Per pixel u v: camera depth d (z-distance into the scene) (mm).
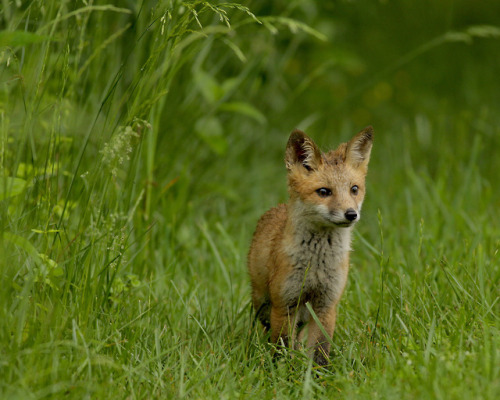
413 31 23141
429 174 16438
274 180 16594
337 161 9609
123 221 9375
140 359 8133
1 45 6879
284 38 16312
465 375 7008
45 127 9695
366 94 21172
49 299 7734
